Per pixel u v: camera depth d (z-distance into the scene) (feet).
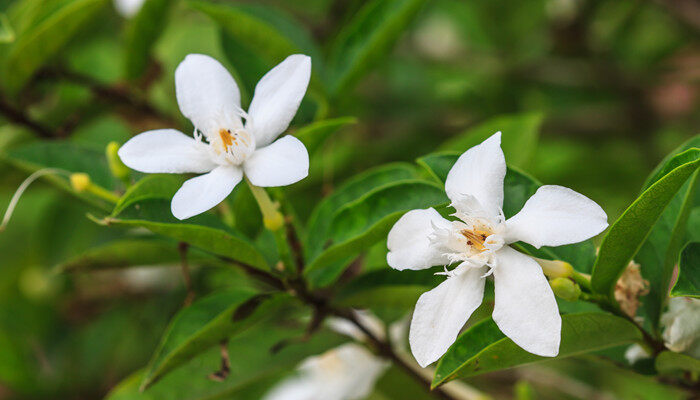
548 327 1.10
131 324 1.72
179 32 1.76
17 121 1.47
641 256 1.21
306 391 1.43
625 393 1.65
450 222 1.14
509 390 1.53
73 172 1.31
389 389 1.41
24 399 1.72
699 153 1.11
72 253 1.69
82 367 1.73
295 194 1.60
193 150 1.19
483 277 1.12
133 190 1.18
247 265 1.26
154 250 1.29
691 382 1.22
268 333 1.35
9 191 1.48
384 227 1.19
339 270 1.27
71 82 1.49
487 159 1.14
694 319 1.18
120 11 1.60
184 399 1.32
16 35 1.47
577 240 1.11
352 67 1.39
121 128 1.76
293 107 1.18
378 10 1.40
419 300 1.14
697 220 1.24
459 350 1.15
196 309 1.25
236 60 1.42
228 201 1.33
